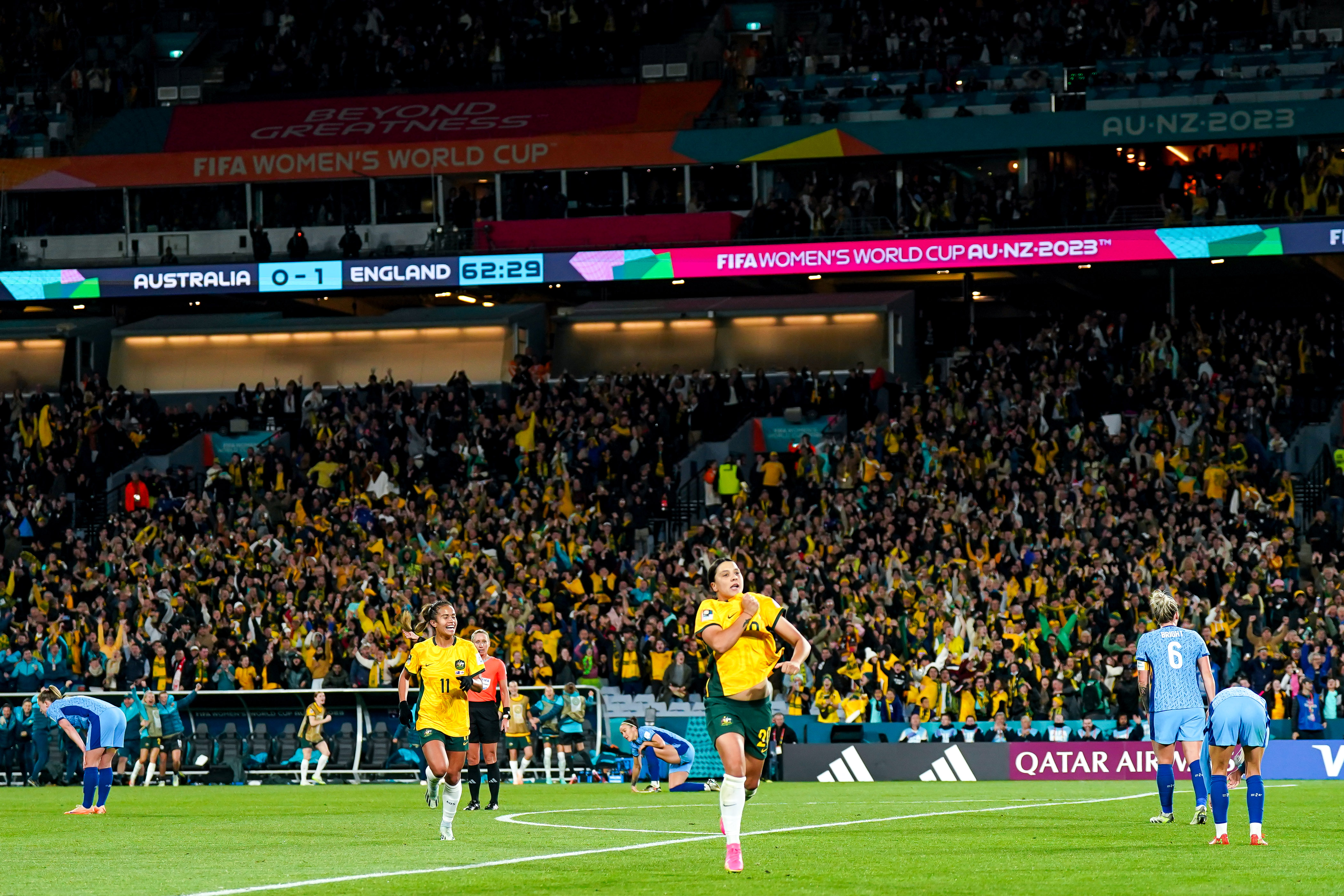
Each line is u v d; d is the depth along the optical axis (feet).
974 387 488.02
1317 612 361.71
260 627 408.67
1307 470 466.29
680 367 576.61
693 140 551.59
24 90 639.35
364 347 591.78
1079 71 538.06
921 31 575.79
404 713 178.19
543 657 375.66
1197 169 529.04
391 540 446.19
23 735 378.53
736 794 125.18
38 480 508.94
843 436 485.15
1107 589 368.48
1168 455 438.40
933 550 408.05
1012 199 515.09
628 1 621.31
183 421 542.57
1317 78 516.73
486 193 577.84
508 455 490.08
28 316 633.20
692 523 472.85
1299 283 567.18
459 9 628.28
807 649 124.77
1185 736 179.52
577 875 124.98
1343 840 157.38
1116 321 588.50
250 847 160.76
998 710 353.72
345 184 584.40
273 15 647.15
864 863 133.90
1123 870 126.62
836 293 583.99
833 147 537.24
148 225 592.60
